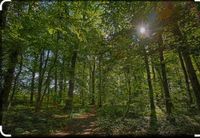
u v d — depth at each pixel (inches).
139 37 441.7
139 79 971.9
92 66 1567.4
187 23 475.8
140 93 962.7
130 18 425.7
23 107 1012.5
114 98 1122.0
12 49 637.9
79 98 1624.0
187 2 361.7
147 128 599.8
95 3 492.4
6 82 650.2
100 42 478.3
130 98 956.6
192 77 518.3
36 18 580.1
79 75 1316.4
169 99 756.6
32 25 593.6
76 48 936.3
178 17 406.0
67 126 666.2
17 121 618.5
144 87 967.0
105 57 512.4
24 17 569.6
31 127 578.6
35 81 1125.7
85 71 1612.9
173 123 651.5
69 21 614.9
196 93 513.3
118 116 816.9
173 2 342.0
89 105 1456.7
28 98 1417.3
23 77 1030.4
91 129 624.7
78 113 954.7
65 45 895.7
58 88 1380.4
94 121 745.6
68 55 1014.4
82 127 658.8
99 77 1389.0
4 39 582.9
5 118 606.9
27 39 625.6
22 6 550.9
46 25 585.3
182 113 855.7
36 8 585.0
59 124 663.8
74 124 698.2
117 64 550.9
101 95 1370.6
